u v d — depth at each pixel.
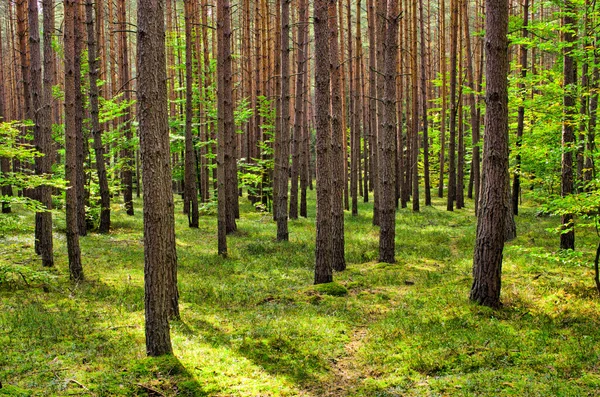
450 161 25.31
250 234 18.34
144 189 6.37
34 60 12.23
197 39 22.94
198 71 23.66
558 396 5.15
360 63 29.84
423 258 13.73
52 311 8.45
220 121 14.20
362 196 35.94
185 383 5.72
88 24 16.94
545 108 13.08
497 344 6.81
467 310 8.36
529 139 15.28
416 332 7.57
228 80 18.31
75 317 8.09
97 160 17.91
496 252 8.54
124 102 20.23
